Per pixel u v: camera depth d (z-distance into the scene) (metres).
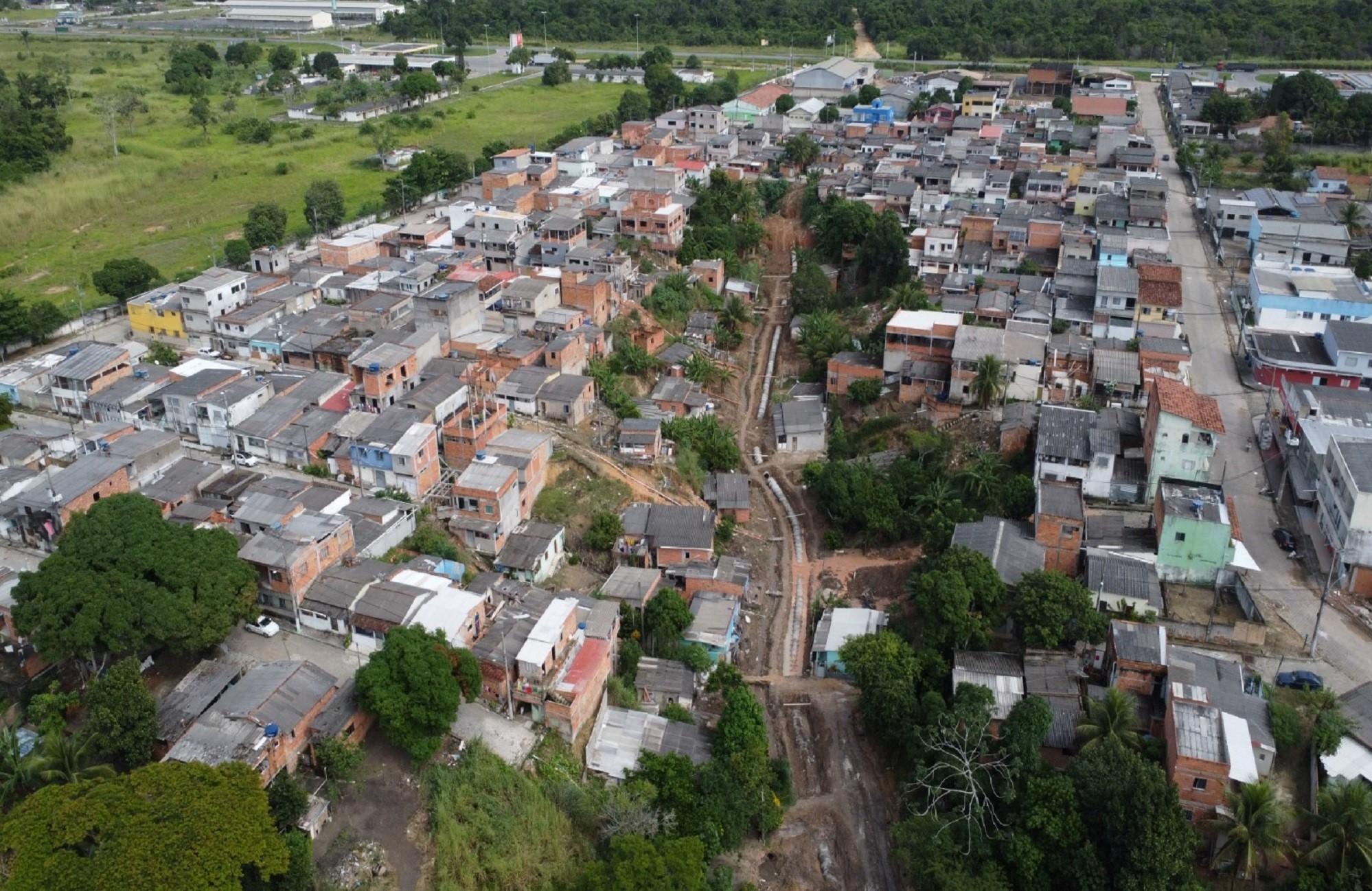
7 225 176.38
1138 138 198.75
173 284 137.00
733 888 66.62
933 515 99.31
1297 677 76.75
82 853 55.34
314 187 171.12
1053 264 149.62
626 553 94.75
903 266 150.50
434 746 67.25
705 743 74.50
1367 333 120.56
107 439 95.69
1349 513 87.00
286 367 116.69
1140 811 62.44
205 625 71.50
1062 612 79.38
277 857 56.19
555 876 63.50
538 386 113.56
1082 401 112.94
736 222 175.75
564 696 70.75
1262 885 64.31
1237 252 160.50
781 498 113.06
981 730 69.94
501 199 167.50
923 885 65.75
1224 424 113.12
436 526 90.94
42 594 69.31
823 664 85.75
